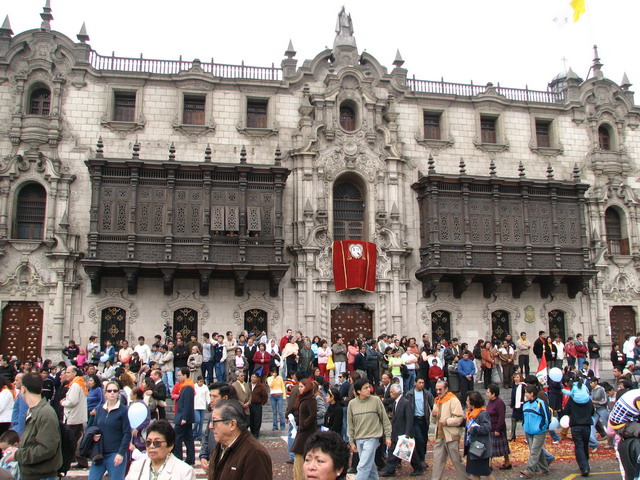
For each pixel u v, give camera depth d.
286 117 34.53
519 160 37.06
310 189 33.50
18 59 32.19
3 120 31.52
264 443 18.14
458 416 12.70
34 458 8.87
